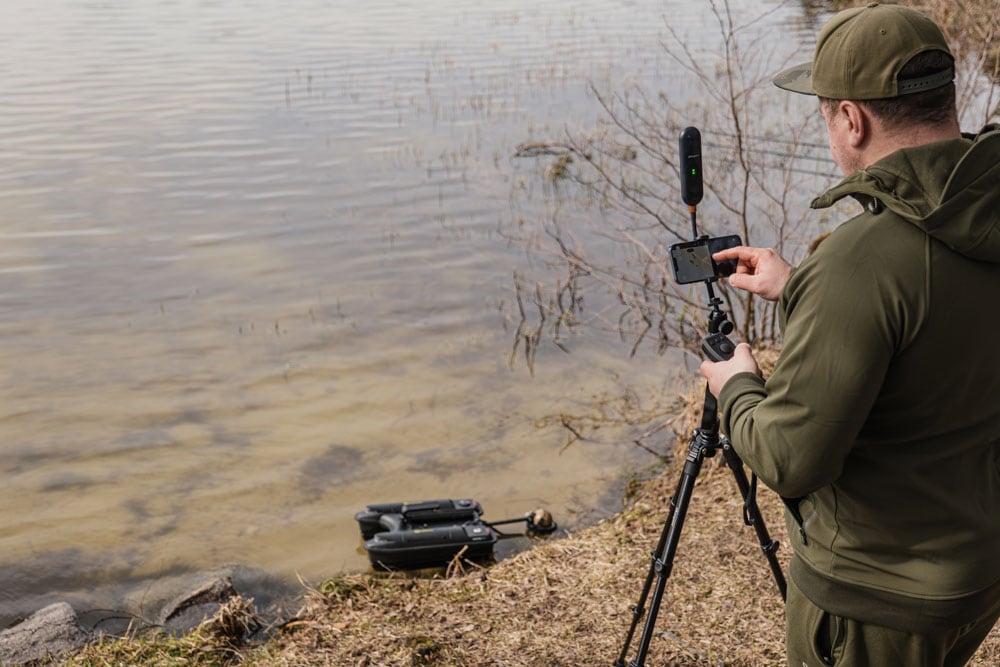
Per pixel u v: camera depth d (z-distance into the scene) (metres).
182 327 8.38
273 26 25.31
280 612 4.42
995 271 1.61
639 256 9.53
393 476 6.02
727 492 4.75
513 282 9.35
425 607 3.95
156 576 4.95
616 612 3.76
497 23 24.39
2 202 11.54
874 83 1.64
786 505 1.95
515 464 6.16
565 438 6.48
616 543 4.36
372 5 29.34
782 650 3.44
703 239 2.32
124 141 14.27
